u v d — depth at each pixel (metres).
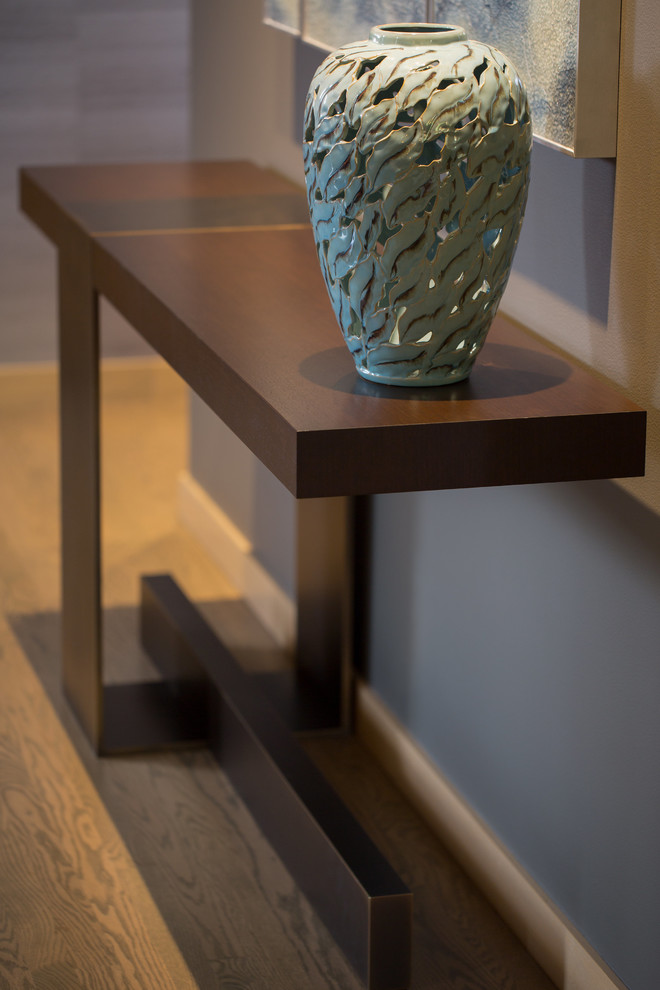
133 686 2.55
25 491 3.56
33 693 2.54
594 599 1.64
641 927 1.60
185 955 1.82
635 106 1.46
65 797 2.20
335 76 1.36
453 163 1.32
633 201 1.48
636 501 1.53
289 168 2.60
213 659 2.38
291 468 1.33
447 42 1.38
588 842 1.71
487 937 1.90
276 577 2.86
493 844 1.96
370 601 2.39
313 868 1.90
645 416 1.38
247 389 1.45
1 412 4.18
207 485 3.29
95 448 2.21
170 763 2.32
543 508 1.75
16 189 4.23
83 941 1.84
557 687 1.75
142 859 2.04
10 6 4.07
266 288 1.83
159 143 4.34
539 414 1.36
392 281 1.37
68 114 4.23
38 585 3.02
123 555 3.22
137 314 1.88
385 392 1.44
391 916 1.73
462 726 2.06
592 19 1.45
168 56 4.26
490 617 1.93
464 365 1.46
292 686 2.59
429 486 1.35
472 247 1.36
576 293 1.63
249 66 2.78
